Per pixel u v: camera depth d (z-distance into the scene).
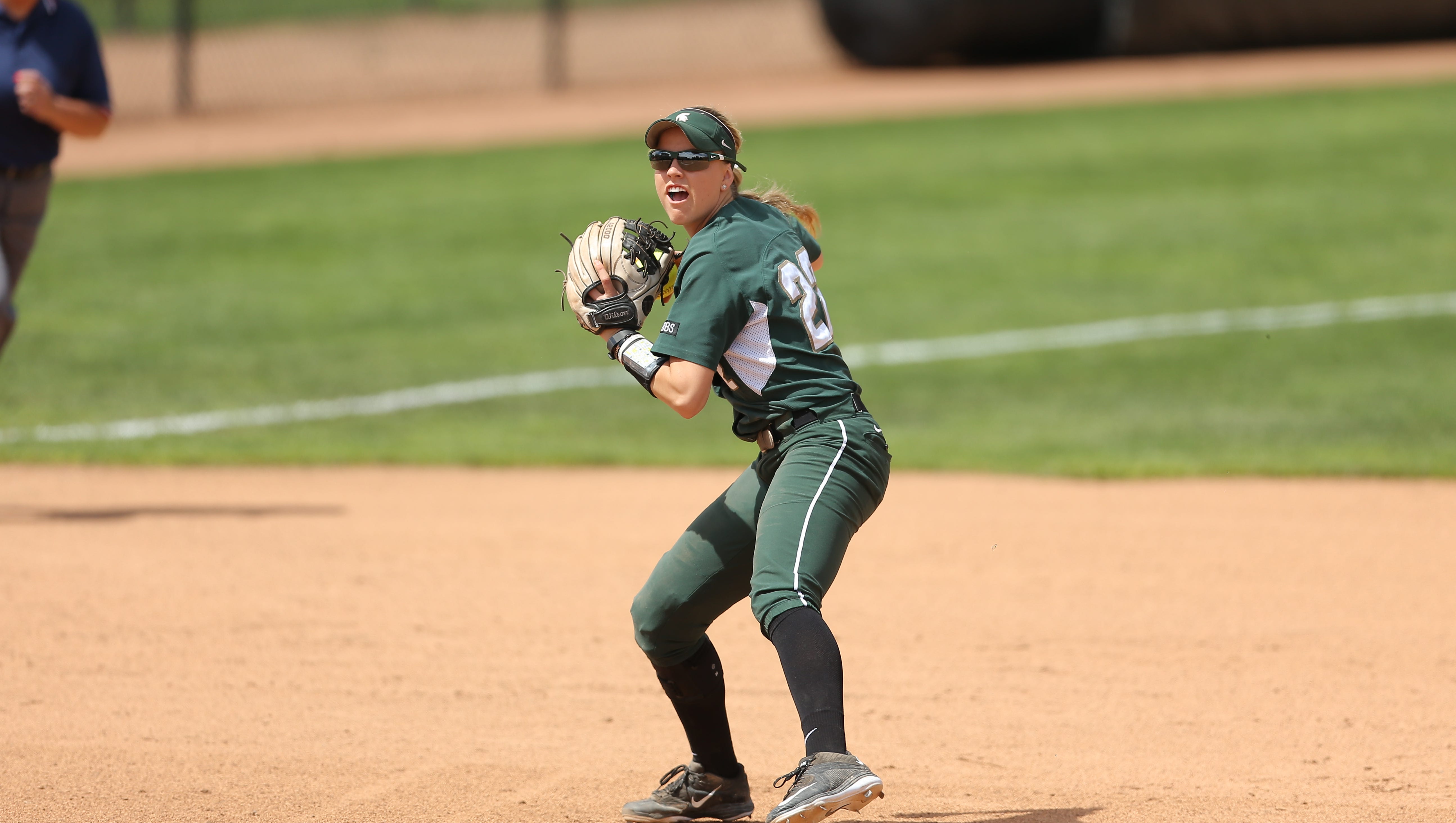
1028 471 32.09
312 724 18.42
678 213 14.34
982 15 101.12
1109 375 40.59
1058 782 16.53
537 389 40.47
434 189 68.62
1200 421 35.97
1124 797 16.03
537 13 143.62
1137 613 22.69
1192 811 15.62
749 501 14.68
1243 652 20.88
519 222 61.41
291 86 106.94
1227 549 26.09
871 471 14.28
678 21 138.50
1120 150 73.94
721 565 14.62
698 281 13.79
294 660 20.80
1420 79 91.25
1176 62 105.00
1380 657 20.55
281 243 58.50
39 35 26.83
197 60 117.12
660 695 19.59
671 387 13.70
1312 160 69.62
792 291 14.09
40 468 32.44
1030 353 43.03
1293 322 45.16
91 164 76.75
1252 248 54.75
